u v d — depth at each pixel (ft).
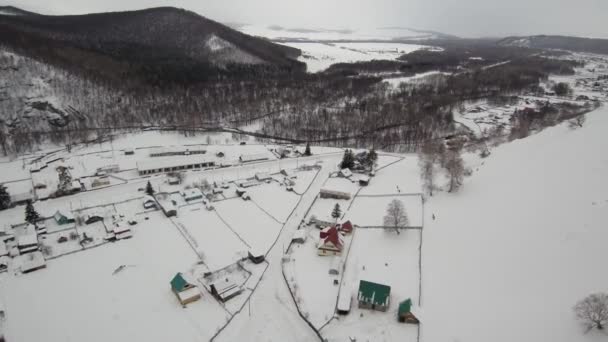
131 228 295.07
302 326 202.59
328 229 278.05
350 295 216.13
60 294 223.30
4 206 327.67
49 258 257.75
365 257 256.73
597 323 167.12
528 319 186.39
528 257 225.35
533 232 243.60
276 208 330.34
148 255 261.44
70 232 288.92
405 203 328.29
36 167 414.21
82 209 324.60
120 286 230.68
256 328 201.26
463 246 257.14
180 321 203.82
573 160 311.27
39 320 203.41
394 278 234.38
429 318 201.26
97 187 372.38
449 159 353.10
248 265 252.21
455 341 185.06
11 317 205.26
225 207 330.75
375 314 207.31
